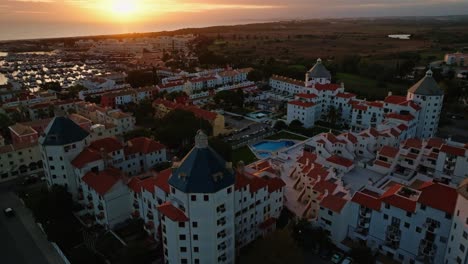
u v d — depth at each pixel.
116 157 121.44
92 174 102.31
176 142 148.25
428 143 134.12
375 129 150.62
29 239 96.00
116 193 97.44
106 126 160.88
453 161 120.56
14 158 130.88
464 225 70.25
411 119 155.75
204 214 74.94
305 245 89.38
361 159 141.75
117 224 99.88
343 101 193.62
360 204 88.69
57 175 108.50
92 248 91.62
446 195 77.94
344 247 89.38
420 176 126.75
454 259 73.75
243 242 91.88
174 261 79.88
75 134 109.31
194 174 74.88
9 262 86.94
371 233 89.25
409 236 82.50
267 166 121.00
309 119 186.88
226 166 79.88
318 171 110.44
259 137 171.62
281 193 102.75
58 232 92.31
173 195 77.62
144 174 123.94
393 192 87.56
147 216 94.81
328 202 91.62
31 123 162.50
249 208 90.81
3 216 106.31
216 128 169.75
